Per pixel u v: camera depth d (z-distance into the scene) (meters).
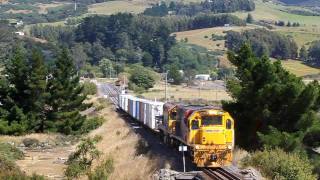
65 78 81.56
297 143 39.25
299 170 33.41
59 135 78.50
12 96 80.06
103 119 89.00
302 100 40.31
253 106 42.25
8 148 63.91
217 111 35.84
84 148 54.59
